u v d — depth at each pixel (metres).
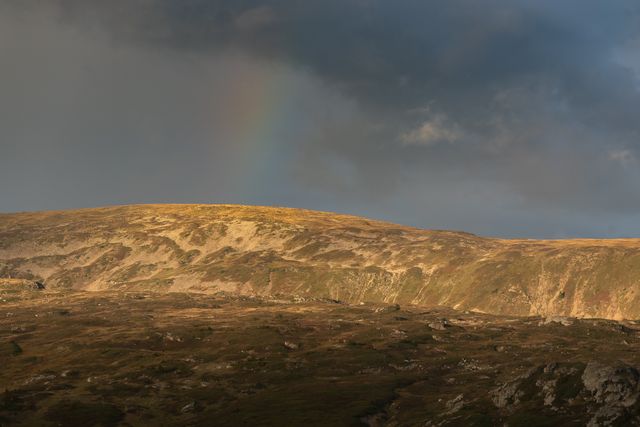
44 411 127.75
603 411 89.19
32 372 164.62
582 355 172.38
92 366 168.38
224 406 132.88
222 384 151.12
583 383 102.50
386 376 156.25
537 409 100.75
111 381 152.25
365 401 129.88
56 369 166.00
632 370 100.50
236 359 174.38
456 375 157.62
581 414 93.62
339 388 141.75
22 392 141.25
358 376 158.12
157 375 159.12
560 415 95.25
